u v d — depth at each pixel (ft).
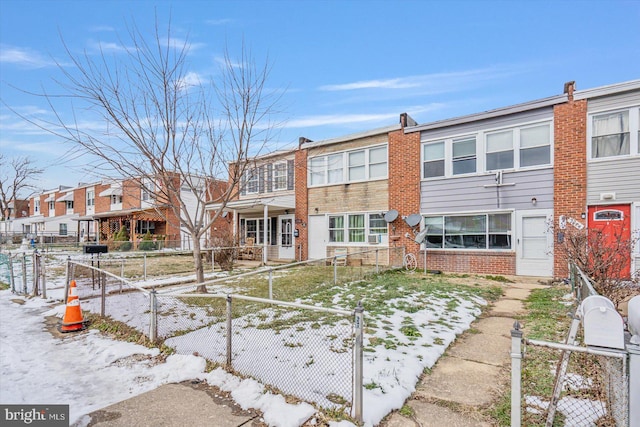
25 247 79.41
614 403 8.42
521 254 35.35
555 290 27.63
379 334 16.08
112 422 9.68
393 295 24.61
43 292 28.25
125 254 60.64
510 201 36.11
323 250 51.03
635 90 30.14
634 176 29.94
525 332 16.98
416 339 15.52
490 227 37.47
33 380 12.67
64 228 126.00
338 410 9.68
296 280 32.09
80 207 119.55
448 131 40.42
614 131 30.99
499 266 36.50
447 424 9.35
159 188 28.89
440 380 12.00
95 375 13.08
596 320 7.80
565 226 32.50
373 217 46.57
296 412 9.72
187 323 18.45
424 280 32.58
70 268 26.94
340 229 49.49
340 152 49.73
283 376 11.88
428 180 41.52
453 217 39.86
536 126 35.01
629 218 30.12
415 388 11.39
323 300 23.44
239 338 15.74
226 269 43.19
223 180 33.99
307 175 52.75
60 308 23.82
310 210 52.44
